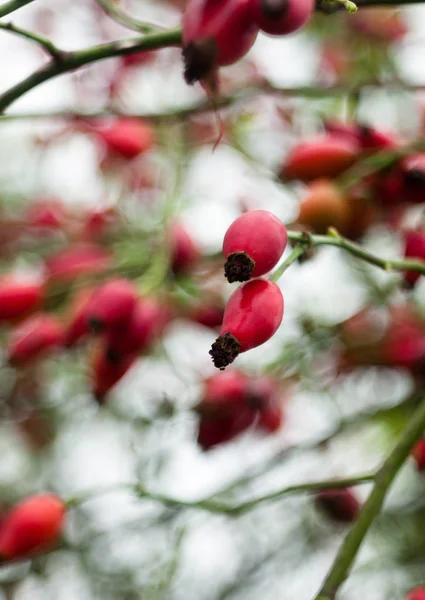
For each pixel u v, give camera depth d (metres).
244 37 0.28
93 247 0.43
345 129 0.37
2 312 0.37
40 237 0.52
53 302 0.38
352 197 0.35
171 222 0.38
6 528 0.35
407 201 0.35
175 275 0.38
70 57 0.29
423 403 0.31
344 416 0.45
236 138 0.48
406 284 0.33
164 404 0.38
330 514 0.42
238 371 0.37
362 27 0.54
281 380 0.42
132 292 0.34
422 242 0.33
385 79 0.46
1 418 0.55
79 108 0.38
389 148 0.36
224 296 0.42
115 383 0.35
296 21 0.27
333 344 0.45
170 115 0.39
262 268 0.27
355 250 0.30
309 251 0.30
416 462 0.36
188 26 0.28
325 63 0.54
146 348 0.35
